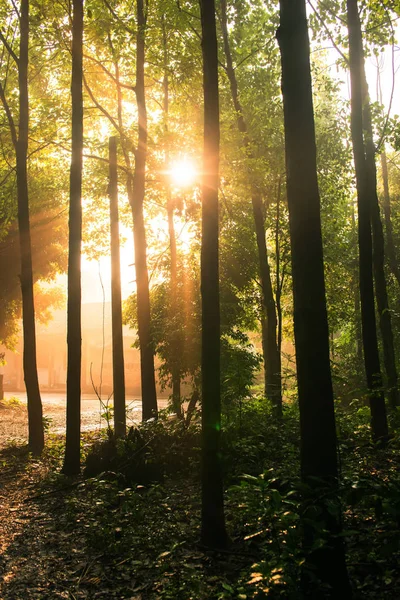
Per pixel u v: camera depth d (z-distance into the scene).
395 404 13.84
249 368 12.80
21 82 14.19
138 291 15.10
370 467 8.38
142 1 15.32
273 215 19.77
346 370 21.50
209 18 7.07
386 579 4.86
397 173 27.77
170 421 11.17
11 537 7.20
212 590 5.11
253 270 19.25
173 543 6.41
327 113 19.02
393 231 24.89
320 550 4.49
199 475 9.92
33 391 14.34
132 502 7.52
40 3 14.39
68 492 9.59
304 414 4.78
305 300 4.86
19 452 13.93
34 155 19.06
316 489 4.46
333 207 21.56
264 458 9.95
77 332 11.60
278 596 4.37
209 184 6.91
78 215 11.80
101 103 19.61
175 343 14.43
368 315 11.33
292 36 5.10
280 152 17.55
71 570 6.03
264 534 5.34
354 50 11.55
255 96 17.92
